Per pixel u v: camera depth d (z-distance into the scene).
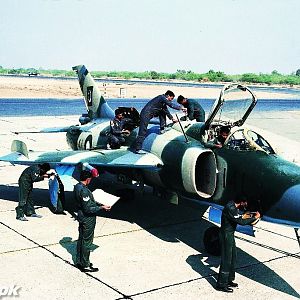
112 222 10.98
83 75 15.49
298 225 7.55
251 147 8.66
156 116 10.86
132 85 101.25
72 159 11.16
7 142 21.86
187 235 10.26
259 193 8.08
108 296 7.21
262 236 10.45
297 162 18.42
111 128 12.09
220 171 8.88
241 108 9.54
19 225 10.44
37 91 74.56
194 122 10.42
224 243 7.50
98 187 13.65
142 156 10.34
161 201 12.88
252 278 8.14
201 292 7.49
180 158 9.36
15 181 14.66
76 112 40.19
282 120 37.81
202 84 132.00
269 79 170.25
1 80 107.62
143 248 9.35
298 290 7.72
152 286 7.64
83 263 8.05
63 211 11.52
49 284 7.52
